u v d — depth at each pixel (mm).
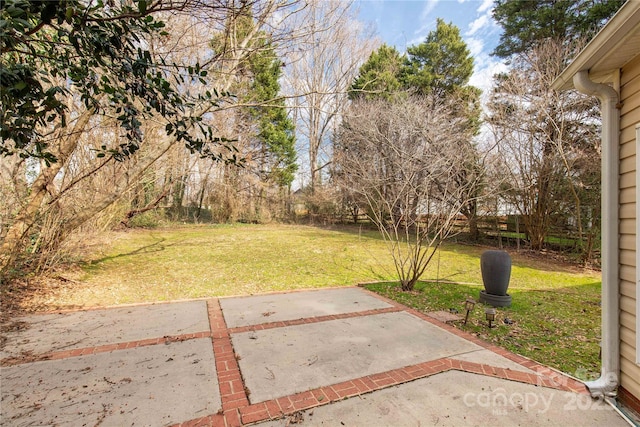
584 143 8539
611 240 2367
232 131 13719
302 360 2824
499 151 9016
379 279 6461
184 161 11836
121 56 2092
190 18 5273
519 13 11273
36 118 2008
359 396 2287
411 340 3303
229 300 4789
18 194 4848
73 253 6039
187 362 2770
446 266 7949
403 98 11766
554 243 9656
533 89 9188
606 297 2379
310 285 5855
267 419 2029
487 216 10758
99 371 2600
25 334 3375
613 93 2373
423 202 6082
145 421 1984
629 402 2207
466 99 12547
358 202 14156
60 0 1531
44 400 2186
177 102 2451
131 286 5434
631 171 2240
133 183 5941
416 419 2035
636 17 1812
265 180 18672
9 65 1885
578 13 10000
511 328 3768
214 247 9789
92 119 5734
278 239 12156
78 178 5039
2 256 4488
